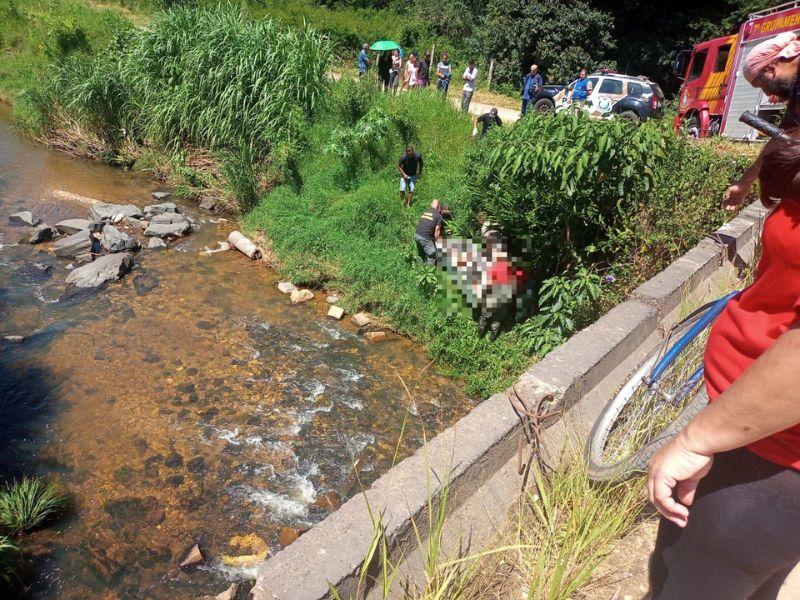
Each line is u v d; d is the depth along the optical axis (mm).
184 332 7180
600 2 25438
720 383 1353
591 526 2332
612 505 2383
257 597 1664
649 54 25094
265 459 5266
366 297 8352
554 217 6547
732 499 1247
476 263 7426
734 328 1326
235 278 8836
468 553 2189
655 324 3682
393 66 17328
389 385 6676
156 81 13289
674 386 2701
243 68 12023
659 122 6441
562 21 23812
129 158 13477
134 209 10641
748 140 11375
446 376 6988
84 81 13750
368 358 7203
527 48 24594
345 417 5980
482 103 20797
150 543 4336
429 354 7383
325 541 1841
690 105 14484
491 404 2582
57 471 4891
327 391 6398
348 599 1752
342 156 11289
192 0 20438
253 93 12070
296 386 6406
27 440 5176
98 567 4117
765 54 3496
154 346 6793
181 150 12969
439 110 12508
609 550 2291
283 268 8977
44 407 5613
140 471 4980
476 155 9922
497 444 2361
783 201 1216
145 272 8656
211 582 4062
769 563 1257
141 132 13742
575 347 3057
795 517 1188
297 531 4516
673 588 1437
